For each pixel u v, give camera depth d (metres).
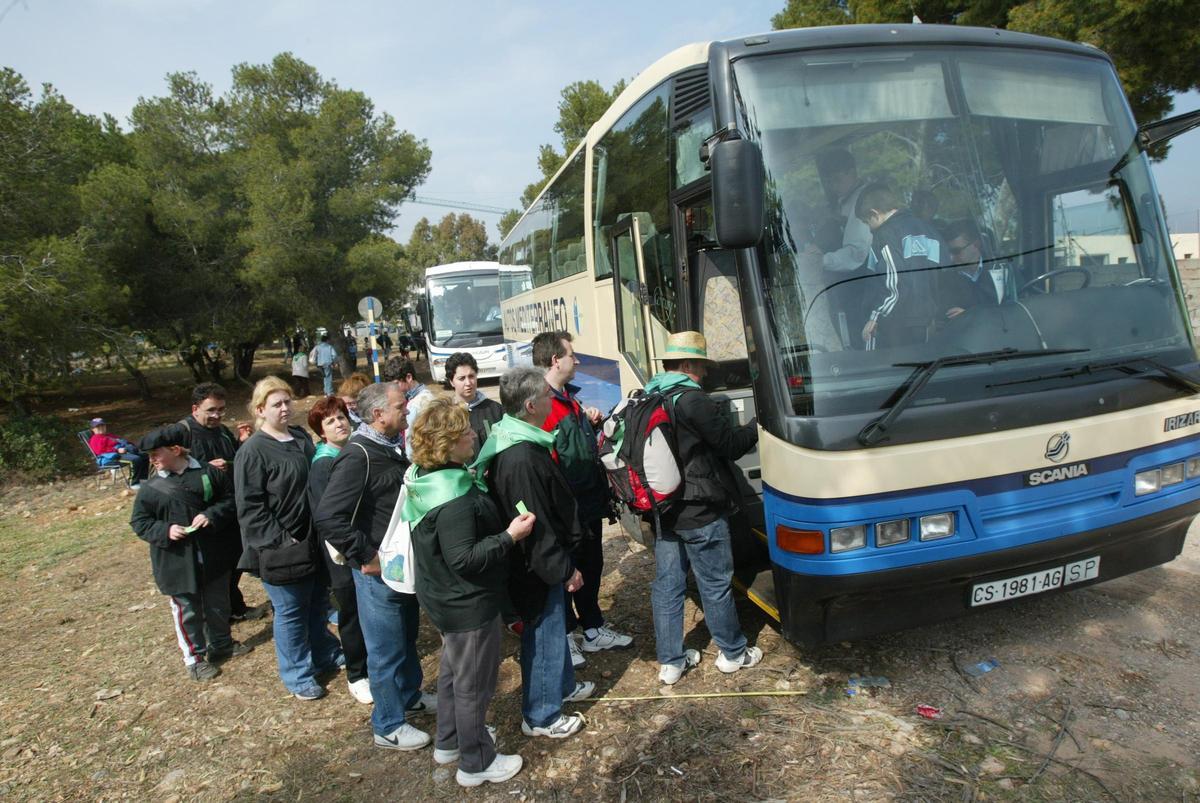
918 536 3.29
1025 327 3.60
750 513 4.66
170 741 4.21
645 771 3.42
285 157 25.45
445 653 3.55
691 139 4.62
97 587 7.29
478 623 3.25
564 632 3.77
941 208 3.83
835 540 3.26
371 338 20.17
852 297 3.58
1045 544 3.42
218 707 4.55
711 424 3.73
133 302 22.59
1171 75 11.78
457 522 3.11
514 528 3.25
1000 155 3.94
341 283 25.64
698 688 4.06
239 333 24.72
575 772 3.49
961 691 3.73
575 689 4.07
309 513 4.40
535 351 4.47
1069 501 3.45
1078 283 3.83
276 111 25.98
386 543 3.46
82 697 4.85
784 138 3.72
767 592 4.04
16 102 16.30
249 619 5.99
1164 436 3.62
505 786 3.45
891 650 4.18
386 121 27.03
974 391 3.37
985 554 3.35
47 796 3.77
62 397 26.69
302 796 3.60
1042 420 3.39
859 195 3.74
